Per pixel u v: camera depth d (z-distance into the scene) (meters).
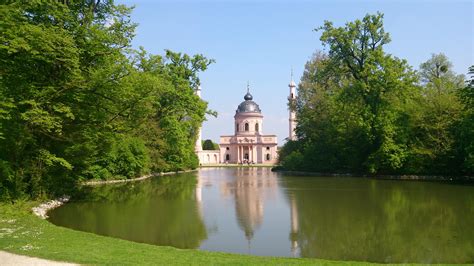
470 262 12.18
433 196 27.48
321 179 46.03
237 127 133.12
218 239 15.17
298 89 65.62
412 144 44.59
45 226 15.18
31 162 21.41
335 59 49.53
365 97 48.59
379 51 46.75
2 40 16.73
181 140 53.34
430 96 45.38
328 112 57.62
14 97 18.45
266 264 10.16
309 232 16.44
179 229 16.88
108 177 40.75
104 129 23.88
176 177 52.66
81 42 21.03
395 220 18.88
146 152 46.53
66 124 21.69
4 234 13.25
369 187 34.69
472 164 35.88
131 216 19.88
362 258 12.71
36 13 20.02
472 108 39.00
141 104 24.56
